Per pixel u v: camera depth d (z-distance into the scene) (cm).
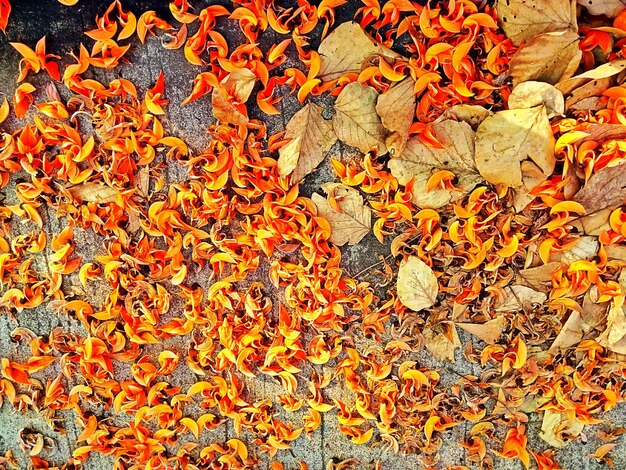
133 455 89
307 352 87
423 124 79
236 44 79
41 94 80
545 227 81
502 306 85
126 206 81
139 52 79
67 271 84
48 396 86
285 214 82
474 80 78
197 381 88
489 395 88
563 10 74
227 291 84
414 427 89
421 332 86
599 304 83
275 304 86
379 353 87
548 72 76
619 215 79
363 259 85
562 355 86
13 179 82
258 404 88
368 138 80
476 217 81
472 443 90
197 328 87
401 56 78
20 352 87
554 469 89
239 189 81
